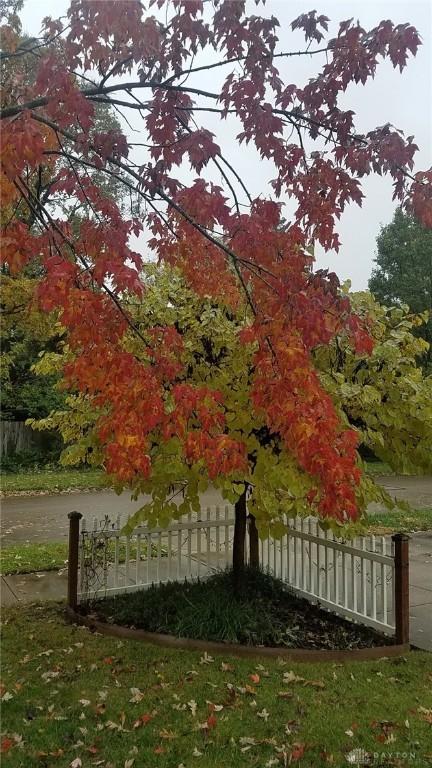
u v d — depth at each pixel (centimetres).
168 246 408
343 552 525
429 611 563
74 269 262
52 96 310
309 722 351
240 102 358
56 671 414
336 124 370
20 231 278
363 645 475
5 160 237
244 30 353
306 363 275
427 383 494
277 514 438
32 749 321
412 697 385
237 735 337
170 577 604
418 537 913
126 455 247
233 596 525
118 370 270
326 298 297
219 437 270
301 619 529
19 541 866
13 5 555
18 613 542
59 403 1786
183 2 344
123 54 355
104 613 533
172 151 383
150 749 323
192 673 412
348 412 482
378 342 470
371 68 354
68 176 379
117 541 576
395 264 2344
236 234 329
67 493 1383
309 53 358
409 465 488
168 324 465
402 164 358
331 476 254
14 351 1565
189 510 484
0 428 1780
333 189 374
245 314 404
